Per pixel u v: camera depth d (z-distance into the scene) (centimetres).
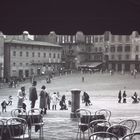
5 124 1027
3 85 8450
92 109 3167
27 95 6306
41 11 728
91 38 13250
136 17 708
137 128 1591
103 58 12838
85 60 13250
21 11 726
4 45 10500
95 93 6750
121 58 12519
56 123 1755
